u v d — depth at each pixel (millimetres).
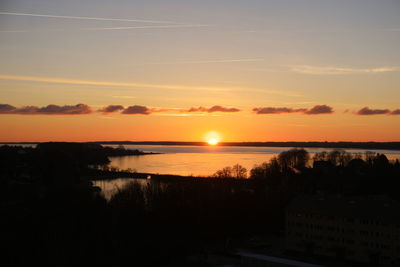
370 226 168125
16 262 150625
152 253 173875
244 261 159375
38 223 180625
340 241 175500
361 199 184625
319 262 168875
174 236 189750
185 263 171750
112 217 195875
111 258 161500
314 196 195375
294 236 189000
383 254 164375
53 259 153250
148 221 197125
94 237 170375
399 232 160875
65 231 172375
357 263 167500
